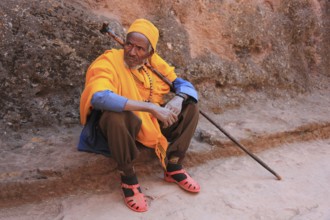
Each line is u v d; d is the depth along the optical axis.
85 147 2.83
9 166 2.63
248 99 4.39
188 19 4.16
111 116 2.40
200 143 3.43
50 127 3.23
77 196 2.67
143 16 3.91
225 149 3.42
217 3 4.32
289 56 4.92
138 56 2.57
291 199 2.91
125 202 2.61
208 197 2.82
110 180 2.82
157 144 2.70
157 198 2.72
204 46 4.22
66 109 3.32
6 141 2.97
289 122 4.00
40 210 2.51
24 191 2.54
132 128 2.49
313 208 2.83
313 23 5.16
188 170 3.18
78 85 3.40
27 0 3.21
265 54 4.66
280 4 4.90
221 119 3.94
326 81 5.26
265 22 4.68
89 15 3.48
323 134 4.13
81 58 3.38
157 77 2.85
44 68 3.21
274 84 4.66
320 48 5.33
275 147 3.74
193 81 4.03
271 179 3.17
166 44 3.90
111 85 2.50
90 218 2.45
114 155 2.54
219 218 2.61
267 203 2.83
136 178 2.66
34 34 3.18
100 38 3.47
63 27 3.31
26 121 3.14
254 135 3.62
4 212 2.46
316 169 3.44
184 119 2.77
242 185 3.03
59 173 2.64
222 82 4.22
